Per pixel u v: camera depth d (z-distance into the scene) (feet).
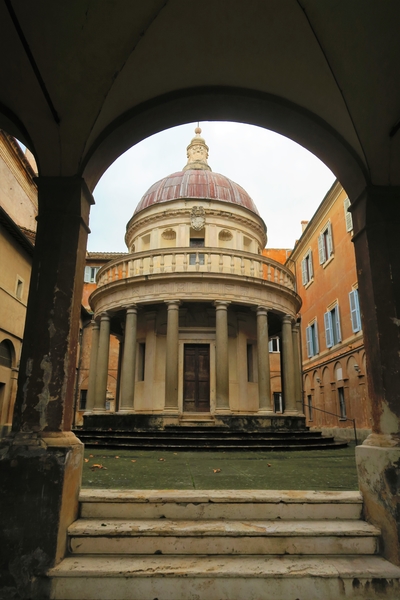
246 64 17.17
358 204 17.72
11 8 14.07
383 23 14.82
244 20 15.67
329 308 83.56
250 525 13.47
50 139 16.85
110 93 16.58
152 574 11.55
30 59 15.24
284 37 16.08
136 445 41.19
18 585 11.70
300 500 14.30
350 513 14.42
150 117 18.31
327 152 18.69
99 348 61.62
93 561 12.22
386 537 12.91
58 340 14.73
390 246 16.39
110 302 60.95
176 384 53.83
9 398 62.95
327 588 11.57
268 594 11.48
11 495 12.57
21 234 61.31
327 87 16.99
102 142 17.21
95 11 14.69
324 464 29.71
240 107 18.58
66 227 16.10
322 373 87.45
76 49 15.47
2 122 17.85
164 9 15.11
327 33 15.62
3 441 13.35
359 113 16.96
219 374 54.08
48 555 11.94
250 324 65.87
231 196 75.56
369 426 65.41
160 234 72.43
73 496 13.67
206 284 56.90
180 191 74.49
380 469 13.61
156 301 57.00
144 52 16.16
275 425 53.72
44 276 15.40
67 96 16.28
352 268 72.38
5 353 62.44
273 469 26.43
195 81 17.76
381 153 17.33
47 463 12.87
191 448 40.75
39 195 16.48
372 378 15.72
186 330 62.23
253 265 61.87
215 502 14.11
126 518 13.97
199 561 12.28
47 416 13.94
